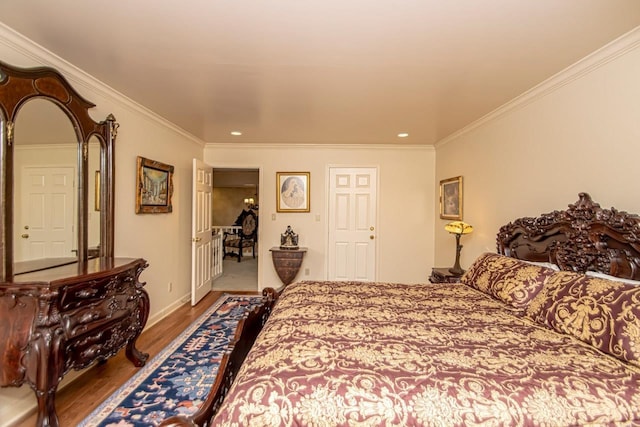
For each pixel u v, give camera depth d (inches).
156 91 102.6
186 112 125.0
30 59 74.5
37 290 61.6
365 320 64.8
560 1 57.0
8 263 66.3
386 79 92.1
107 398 79.4
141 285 93.8
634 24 63.6
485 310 72.7
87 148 90.2
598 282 60.2
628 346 47.6
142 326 94.4
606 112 74.7
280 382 42.8
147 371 92.6
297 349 50.9
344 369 45.3
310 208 190.5
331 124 141.6
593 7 58.5
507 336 57.3
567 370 45.3
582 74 81.0
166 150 141.4
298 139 174.4
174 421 41.1
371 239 191.6
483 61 80.6
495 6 58.6
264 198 190.2
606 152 74.7
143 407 75.9
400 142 180.2
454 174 160.7
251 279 225.5
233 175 376.5
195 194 154.7
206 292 176.2
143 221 123.9
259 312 76.7
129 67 85.4
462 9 59.6
